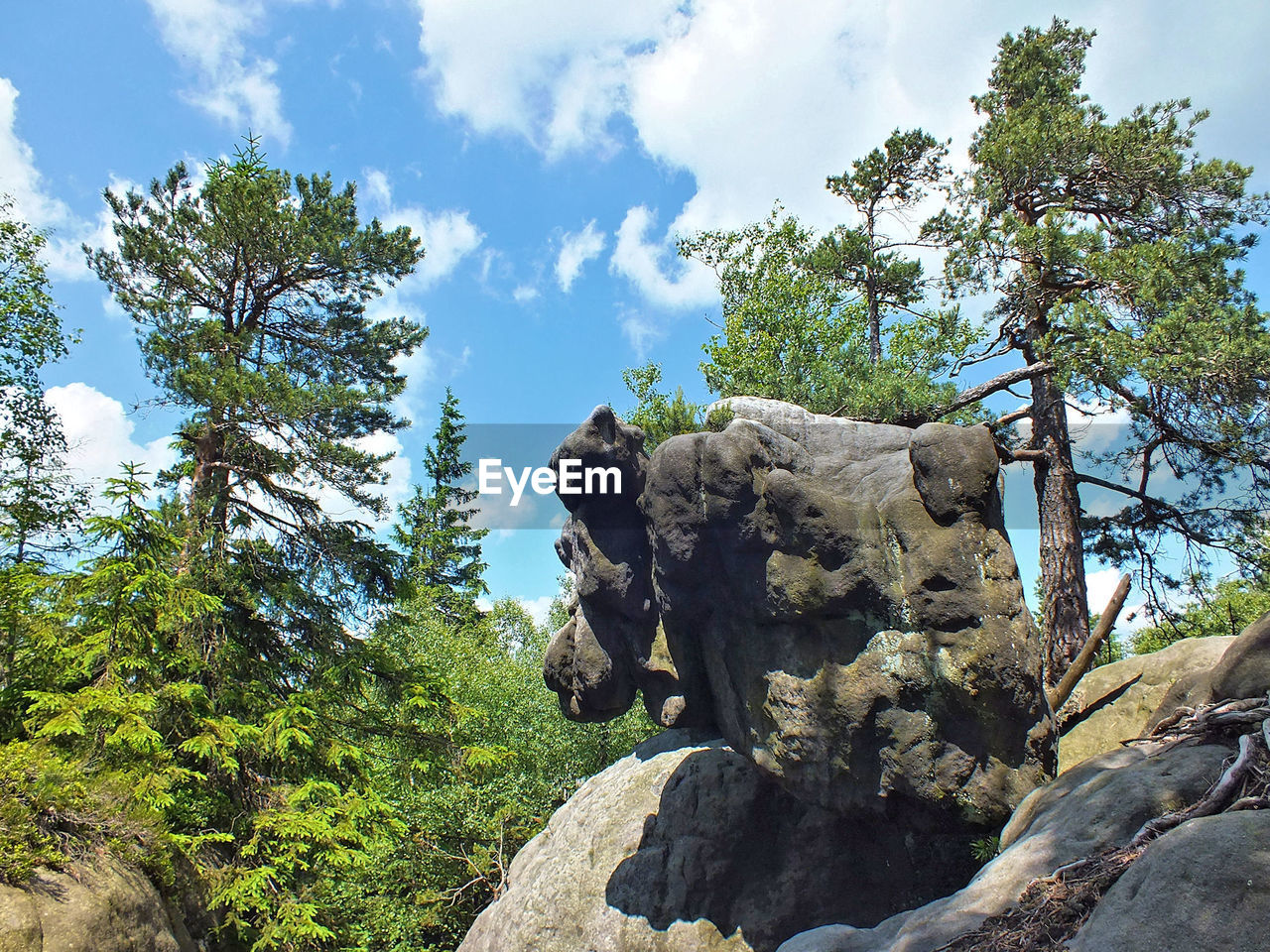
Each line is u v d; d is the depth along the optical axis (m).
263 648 20.11
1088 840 5.90
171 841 12.48
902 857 11.39
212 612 17.03
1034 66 22.69
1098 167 19.59
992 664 9.35
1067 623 17.98
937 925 5.81
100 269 19.77
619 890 13.32
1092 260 17.28
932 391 19.12
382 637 21.64
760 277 30.28
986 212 20.48
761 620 10.90
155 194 21.36
